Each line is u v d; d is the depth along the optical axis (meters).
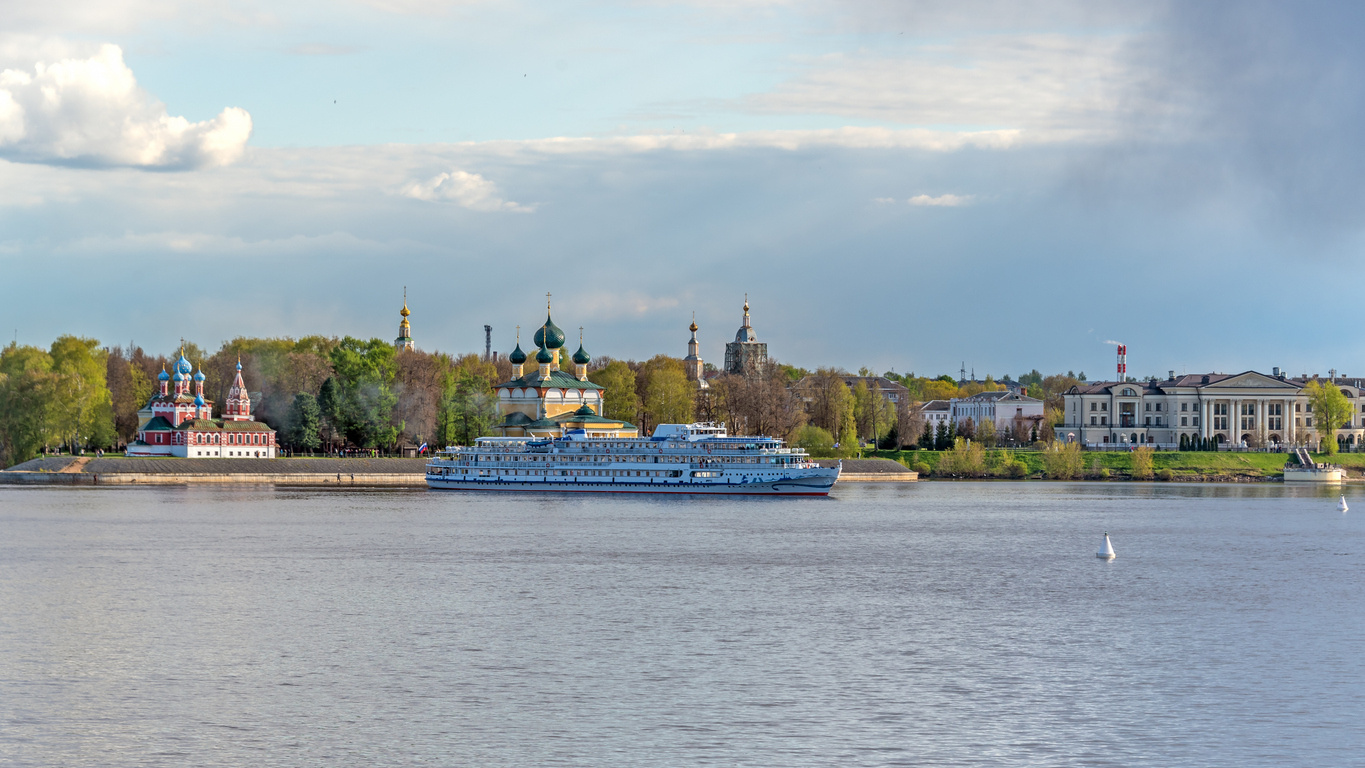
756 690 88.56
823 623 113.38
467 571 146.25
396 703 85.00
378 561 155.50
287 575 142.38
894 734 78.44
